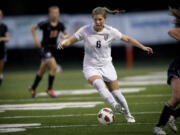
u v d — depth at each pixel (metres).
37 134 22.92
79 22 77.06
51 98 39.84
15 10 103.56
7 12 103.19
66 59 100.62
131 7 103.56
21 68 86.75
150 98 37.47
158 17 76.06
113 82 24.67
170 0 97.81
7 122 27.25
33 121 27.38
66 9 105.25
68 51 100.75
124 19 76.00
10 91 47.22
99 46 24.25
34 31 39.34
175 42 76.19
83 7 105.25
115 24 75.94
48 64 39.44
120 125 24.89
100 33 24.14
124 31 76.19
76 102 36.31
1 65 51.00
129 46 80.75
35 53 97.06
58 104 35.41
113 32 24.31
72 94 42.41
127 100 36.59
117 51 102.88
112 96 23.41
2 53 50.25
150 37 76.44
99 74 24.34
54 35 39.47
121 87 47.41
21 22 77.94
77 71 74.88
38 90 47.50
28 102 37.41
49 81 39.78
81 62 95.25
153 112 29.45
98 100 37.22
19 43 78.12
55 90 46.69
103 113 23.94
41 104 35.75
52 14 39.03
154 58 97.25
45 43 39.38
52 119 27.91
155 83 50.25
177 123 25.16
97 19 23.53
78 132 23.19
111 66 24.83
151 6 102.81
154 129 21.52
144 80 54.41
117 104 22.81
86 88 47.75
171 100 20.84
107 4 104.19
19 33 78.06
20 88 50.25
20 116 29.61
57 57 96.31
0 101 38.59
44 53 39.28
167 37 76.31
